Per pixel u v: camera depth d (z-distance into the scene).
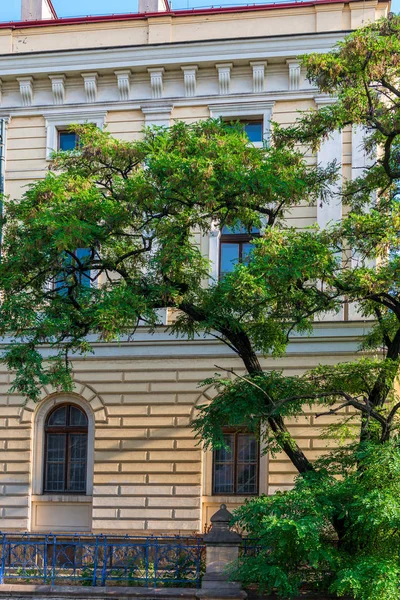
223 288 17.81
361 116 18.23
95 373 25.50
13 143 27.00
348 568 16.67
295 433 24.06
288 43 25.58
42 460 25.70
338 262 21.06
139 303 17.72
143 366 25.25
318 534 16.86
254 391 18.53
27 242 17.88
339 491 17.23
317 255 17.27
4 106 27.11
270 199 17.94
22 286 18.70
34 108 26.94
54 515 25.36
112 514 24.83
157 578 19.41
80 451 25.70
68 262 19.12
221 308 18.56
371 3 25.64
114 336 17.33
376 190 21.92
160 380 25.14
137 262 20.00
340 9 25.77
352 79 17.95
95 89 26.61
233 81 26.11
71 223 17.25
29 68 26.73
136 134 26.39
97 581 19.89
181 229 18.36
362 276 17.11
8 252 18.91
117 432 25.16
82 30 27.00
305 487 17.45
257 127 26.12
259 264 17.14
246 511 17.75
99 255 19.20
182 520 24.53
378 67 17.48
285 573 17.23
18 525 25.25
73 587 19.30
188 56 25.97
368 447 17.20
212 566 18.53
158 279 18.88
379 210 19.58
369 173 19.86
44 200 18.05
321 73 18.02
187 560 19.80
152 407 25.09
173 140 18.53
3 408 25.88
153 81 26.23
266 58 25.64
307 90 25.61
